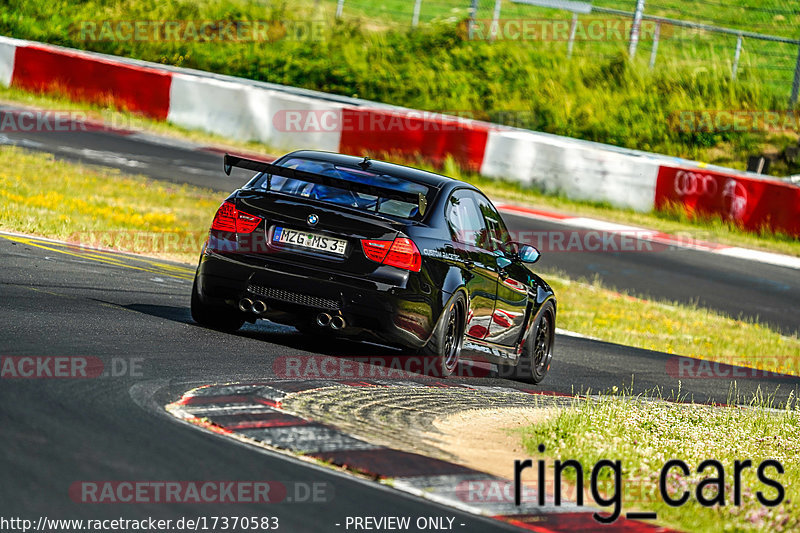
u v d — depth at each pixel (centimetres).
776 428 2789
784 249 7056
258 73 9744
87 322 2625
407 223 2675
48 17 9969
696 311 5372
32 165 6025
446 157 7669
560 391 3167
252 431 1838
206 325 2878
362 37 10206
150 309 3044
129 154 7012
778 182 7306
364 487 1628
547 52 10156
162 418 1828
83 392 1909
